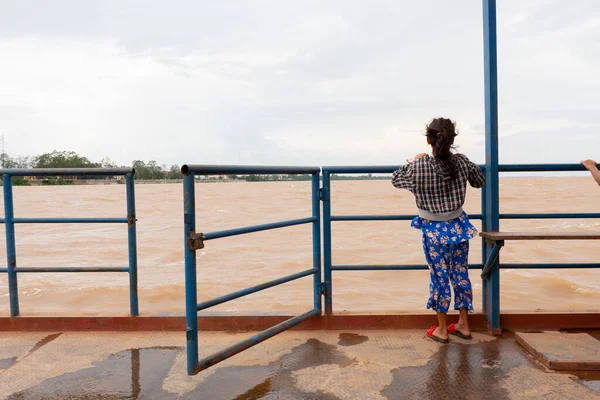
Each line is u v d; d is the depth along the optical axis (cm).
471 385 291
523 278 926
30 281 940
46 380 305
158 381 302
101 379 306
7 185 393
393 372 311
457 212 348
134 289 397
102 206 3659
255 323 394
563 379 297
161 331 393
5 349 357
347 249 1286
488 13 365
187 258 281
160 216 2566
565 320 384
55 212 3100
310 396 280
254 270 1044
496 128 371
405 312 399
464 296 359
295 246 1374
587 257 1146
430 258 353
